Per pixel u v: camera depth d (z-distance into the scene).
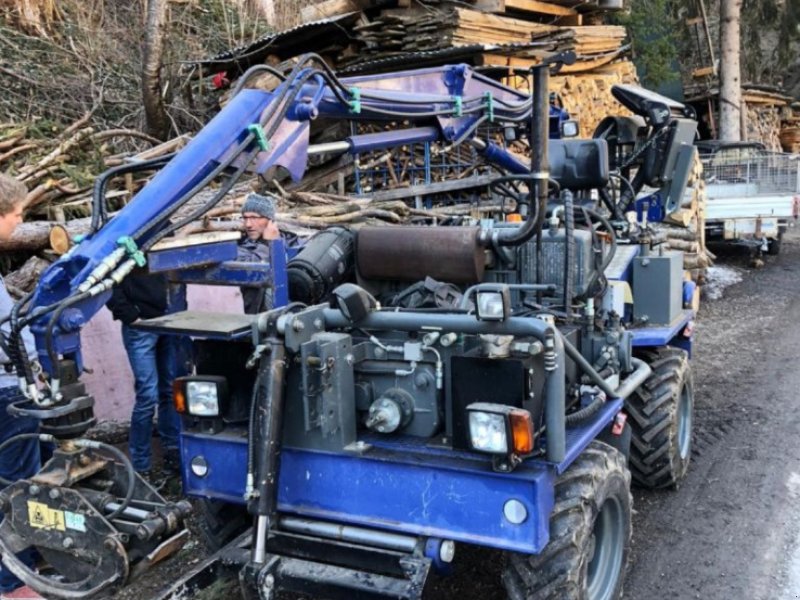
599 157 4.81
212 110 10.85
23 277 5.37
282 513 3.22
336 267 3.88
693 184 10.49
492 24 10.02
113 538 2.67
